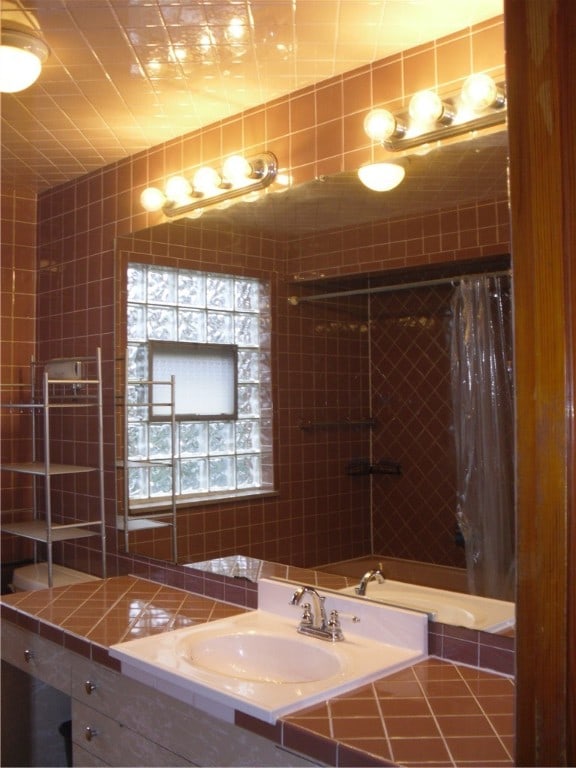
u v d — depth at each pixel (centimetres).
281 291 226
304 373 218
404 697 157
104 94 230
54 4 177
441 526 185
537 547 86
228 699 154
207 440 248
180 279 262
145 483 275
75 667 210
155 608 233
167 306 267
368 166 205
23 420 340
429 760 129
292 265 223
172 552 262
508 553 171
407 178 195
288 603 217
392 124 190
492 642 173
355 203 207
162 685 174
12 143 275
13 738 257
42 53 200
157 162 277
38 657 226
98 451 299
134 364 280
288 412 223
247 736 156
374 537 200
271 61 206
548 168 87
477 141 181
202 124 256
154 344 271
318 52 201
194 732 169
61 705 272
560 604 84
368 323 202
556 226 86
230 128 247
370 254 203
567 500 84
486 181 178
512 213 90
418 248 192
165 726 177
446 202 186
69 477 317
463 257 182
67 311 321
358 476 204
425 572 188
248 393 234
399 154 197
